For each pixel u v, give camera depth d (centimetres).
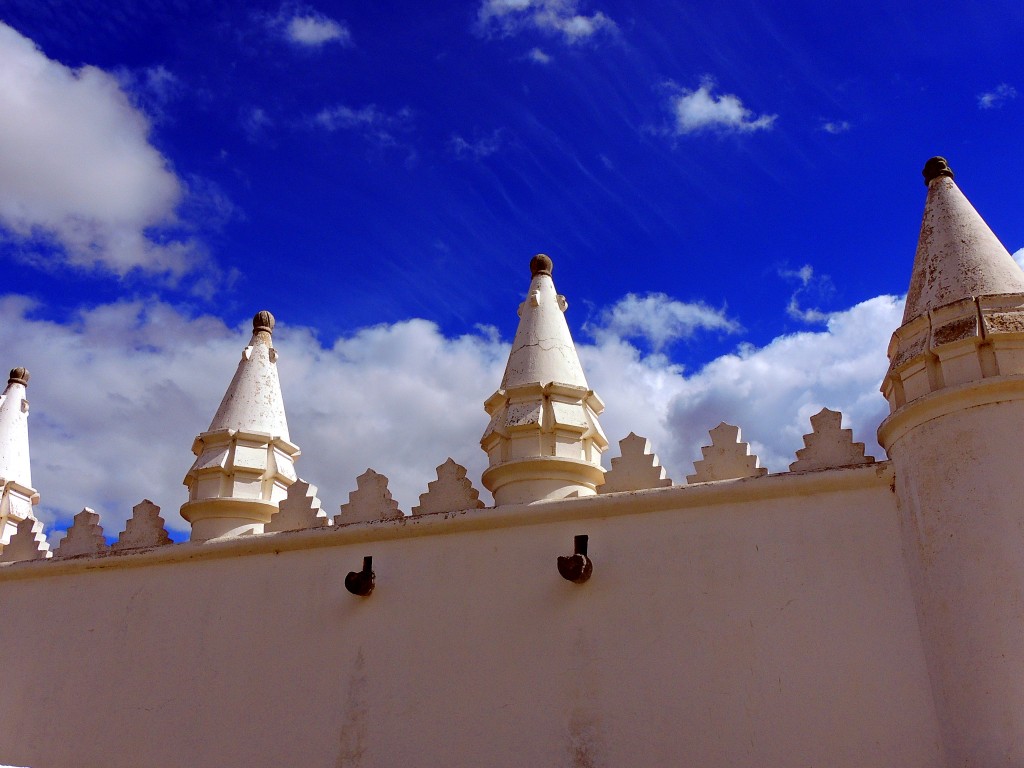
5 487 1458
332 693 993
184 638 1098
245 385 1239
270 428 1206
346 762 953
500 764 890
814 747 787
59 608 1195
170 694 1073
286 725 998
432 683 952
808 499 875
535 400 1052
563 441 1030
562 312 1158
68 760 1087
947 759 733
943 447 790
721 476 938
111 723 1088
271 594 1077
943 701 744
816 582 840
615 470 986
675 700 849
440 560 1008
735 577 872
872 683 788
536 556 963
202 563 1137
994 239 886
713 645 855
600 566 931
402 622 995
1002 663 708
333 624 1028
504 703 912
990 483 756
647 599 898
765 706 816
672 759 831
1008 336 795
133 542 1202
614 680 880
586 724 873
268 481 1188
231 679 1049
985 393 780
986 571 736
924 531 789
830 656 810
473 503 1038
